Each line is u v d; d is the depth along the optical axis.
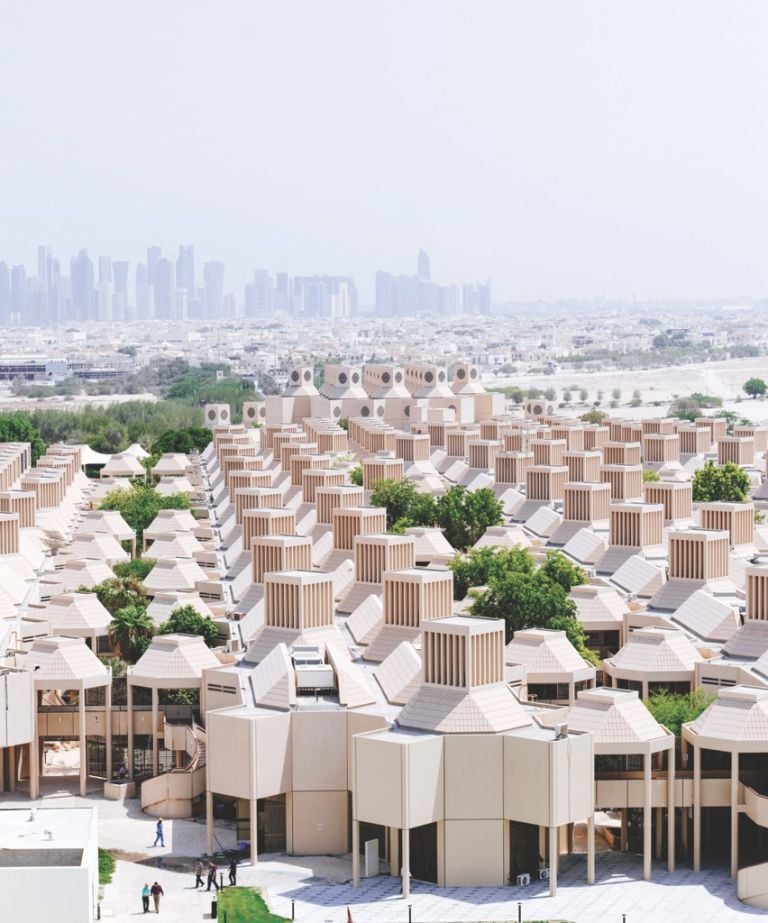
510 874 158.62
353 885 157.50
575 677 191.88
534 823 156.12
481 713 160.00
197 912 149.75
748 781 163.25
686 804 161.25
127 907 150.88
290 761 167.25
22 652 199.50
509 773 157.38
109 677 189.62
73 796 186.50
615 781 160.62
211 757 166.62
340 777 167.62
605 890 156.00
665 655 191.12
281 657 179.25
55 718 190.50
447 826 157.75
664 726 166.38
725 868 162.25
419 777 156.00
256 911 149.38
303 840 167.75
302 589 192.62
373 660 196.00
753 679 182.88
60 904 136.75
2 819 152.38
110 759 189.88
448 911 150.12
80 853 142.25
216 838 171.88
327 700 172.25
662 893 154.75
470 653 161.88
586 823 174.25
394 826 155.50
